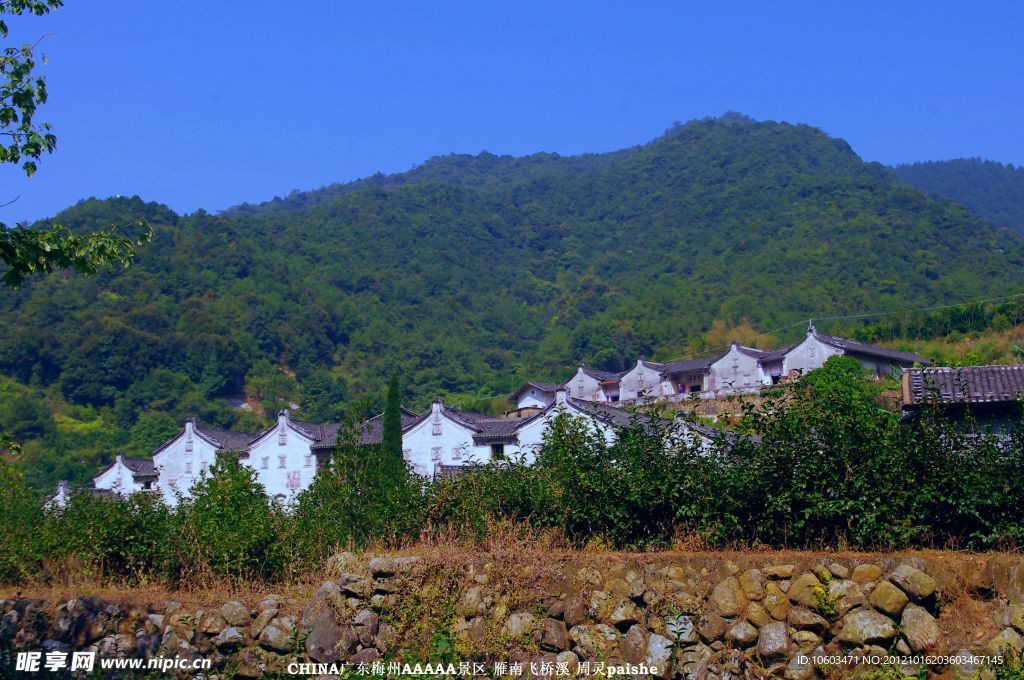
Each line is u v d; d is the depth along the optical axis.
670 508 11.84
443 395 70.06
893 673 9.09
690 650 10.05
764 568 10.16
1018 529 10.09
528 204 140.88
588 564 10.96
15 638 12.44
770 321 74.25
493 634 10.77
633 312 82.69
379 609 11.48
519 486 13.01
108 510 15.24
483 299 101.69
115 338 62.88
